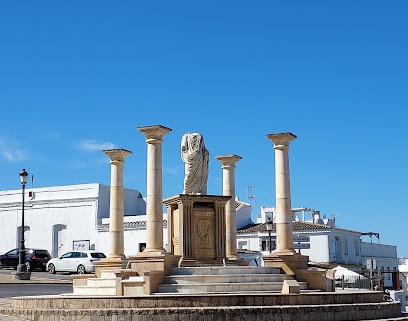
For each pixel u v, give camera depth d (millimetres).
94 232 49812
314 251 50812
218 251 25078
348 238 54281
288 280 21406
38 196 52656
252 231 51062
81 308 19391
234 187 29219
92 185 50625
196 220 24922
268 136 26016
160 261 22594
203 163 25656
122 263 27281
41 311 19516
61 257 42094
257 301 19656
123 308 18906
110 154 28797
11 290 30281
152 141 24609
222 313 18500
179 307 18891
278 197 25656
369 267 35500
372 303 21562
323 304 20422
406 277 65750
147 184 24516
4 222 53688
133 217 49812
